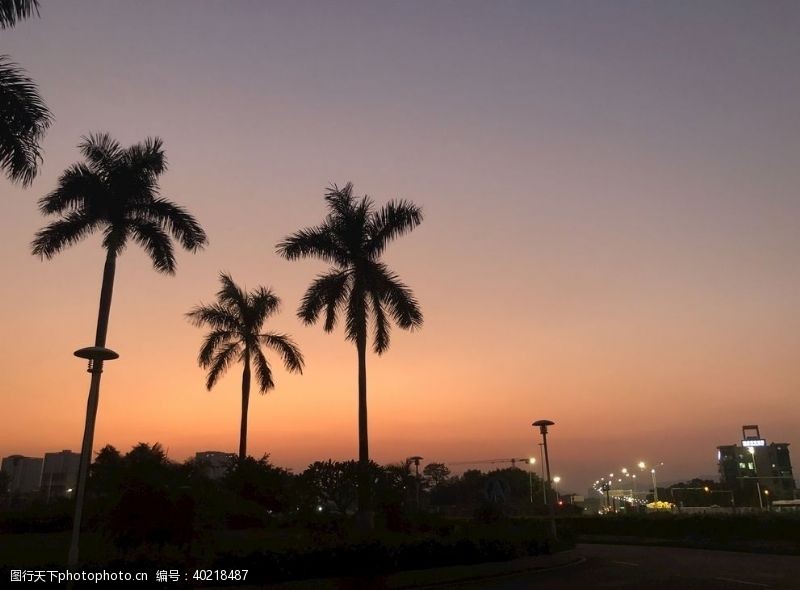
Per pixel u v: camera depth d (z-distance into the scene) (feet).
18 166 54.19
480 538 73.10
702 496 422.82
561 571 74.02
